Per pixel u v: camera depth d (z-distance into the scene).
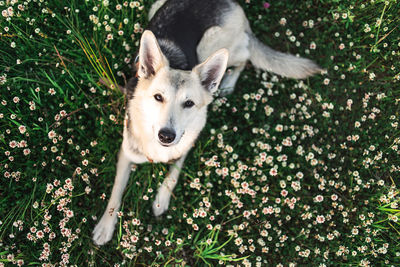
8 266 1.69
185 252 1.85
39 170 1.77
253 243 1.85
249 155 1.94
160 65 1.65
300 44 2.09
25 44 1.85
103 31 1.89
